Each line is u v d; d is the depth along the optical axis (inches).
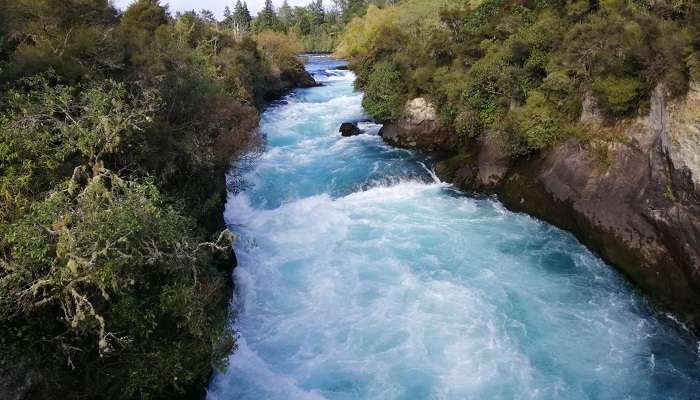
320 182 1039.0
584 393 484.7
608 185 716.0
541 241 773.3
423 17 1833.2
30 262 342.6
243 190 975.0
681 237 589.6
